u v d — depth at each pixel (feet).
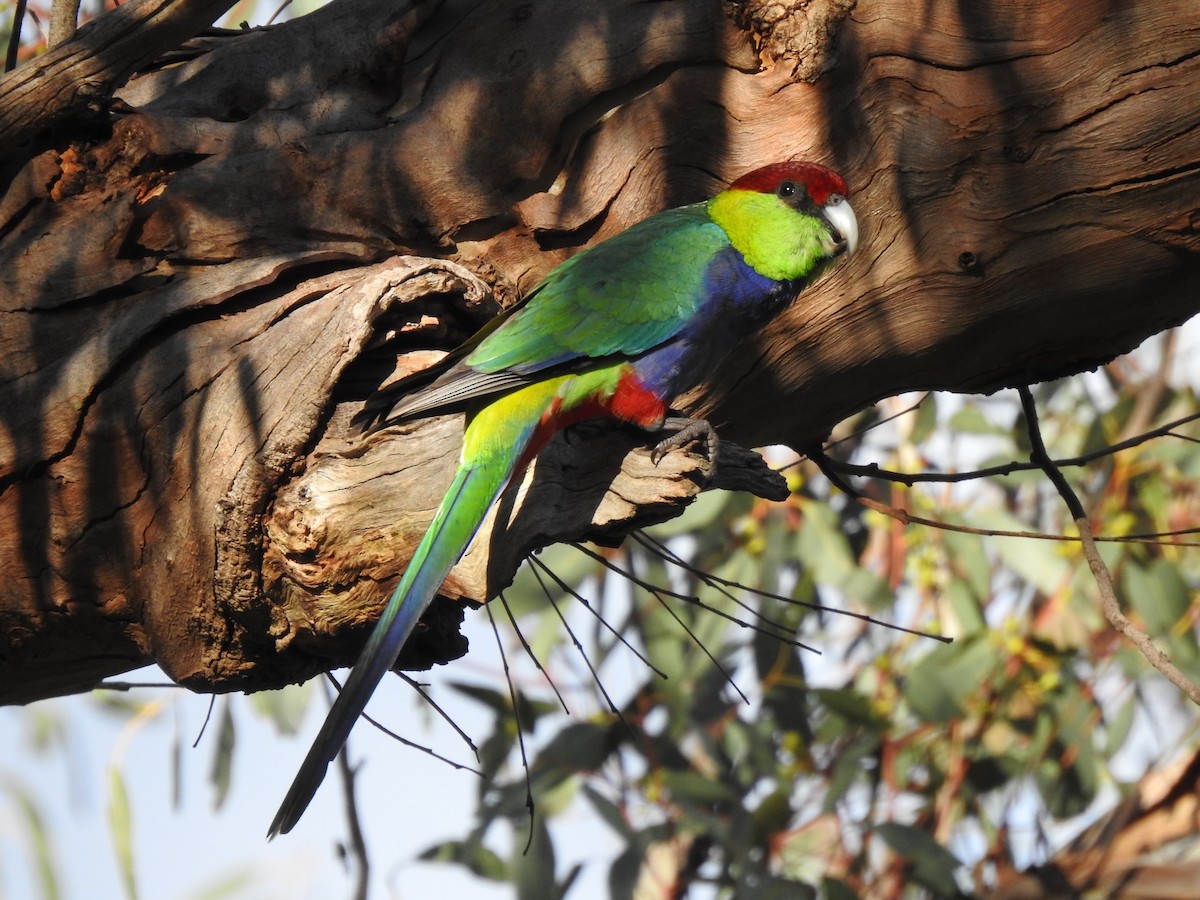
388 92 26.35
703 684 43.65
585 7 26.22
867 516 45.44
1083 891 42.93
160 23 23.53
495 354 23.18
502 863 40.68
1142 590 42.55
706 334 25.70
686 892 43.93
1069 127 24.44
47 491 23.03
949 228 25.17
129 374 22.89
